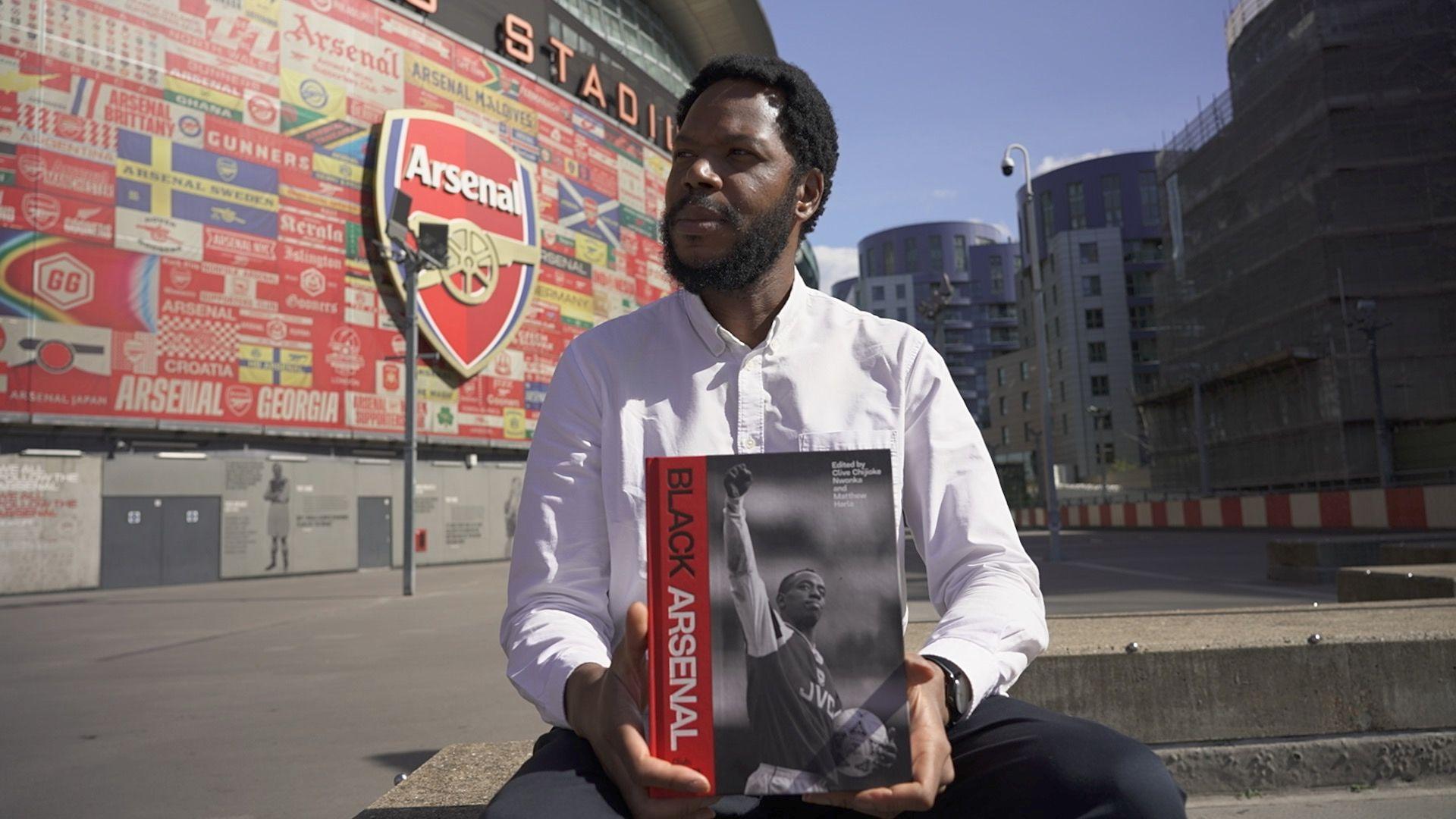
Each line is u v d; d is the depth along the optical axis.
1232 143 38.84
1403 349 31.81
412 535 15.27
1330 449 32.69
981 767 0.94
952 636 1.01
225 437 21.67
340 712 5.14
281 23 23.06
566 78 32.47
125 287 19.83
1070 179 83.94
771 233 1.17
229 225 21.61
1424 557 7.43
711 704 0.82
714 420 1.15
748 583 0.83
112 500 19.78
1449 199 31.75
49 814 3.31
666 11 40.81
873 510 0.84
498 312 27.73
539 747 1.11
